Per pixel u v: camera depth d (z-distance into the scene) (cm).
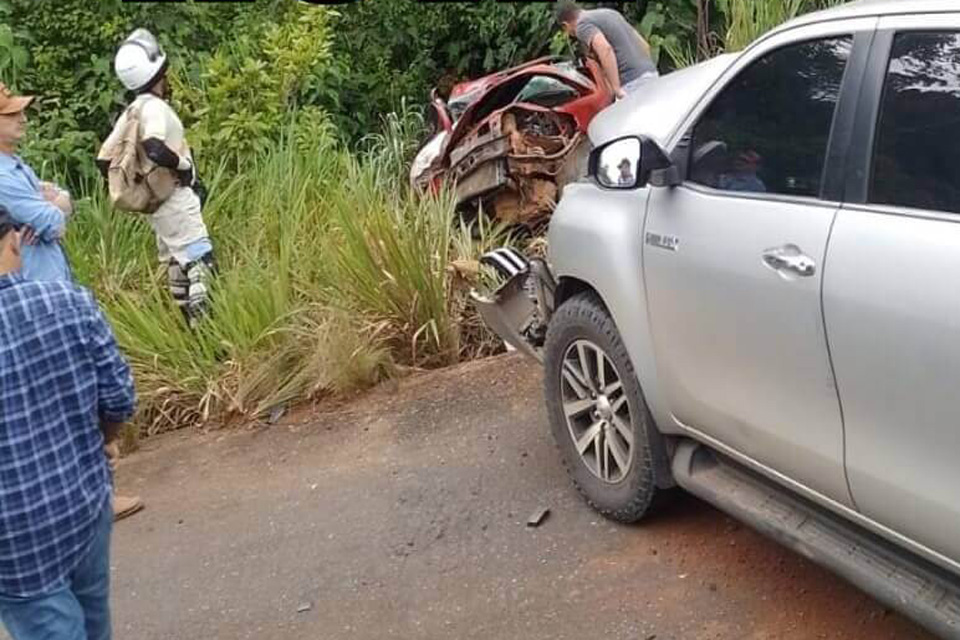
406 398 582
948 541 268
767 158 323
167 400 617
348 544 448
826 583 366
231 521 488
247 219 731
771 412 320
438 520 454
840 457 296
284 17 947
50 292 283
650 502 403
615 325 396
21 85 895
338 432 561
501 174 747
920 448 268
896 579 292
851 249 282
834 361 289
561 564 407
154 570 457
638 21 968
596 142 425
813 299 292
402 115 1008
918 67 281
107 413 298
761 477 352
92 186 831
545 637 366
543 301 463
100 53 922
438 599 400
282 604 415
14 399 276
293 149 778
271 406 596
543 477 471
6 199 450
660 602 373
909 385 267
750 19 802
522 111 753
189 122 838
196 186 678
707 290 336
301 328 620
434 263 643
